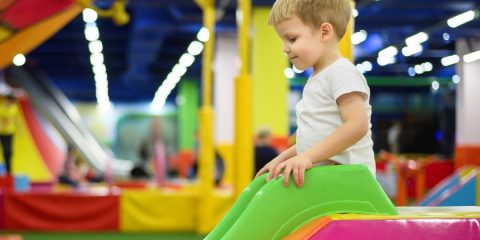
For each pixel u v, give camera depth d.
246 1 6.25
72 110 18.17
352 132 1.66
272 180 1.71
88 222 7.52
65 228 7.49
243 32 6.21
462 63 10.21
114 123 29.02
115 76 22.73
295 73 18.84
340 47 2.21
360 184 1.71
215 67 13.48
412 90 17.53
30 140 14.70
